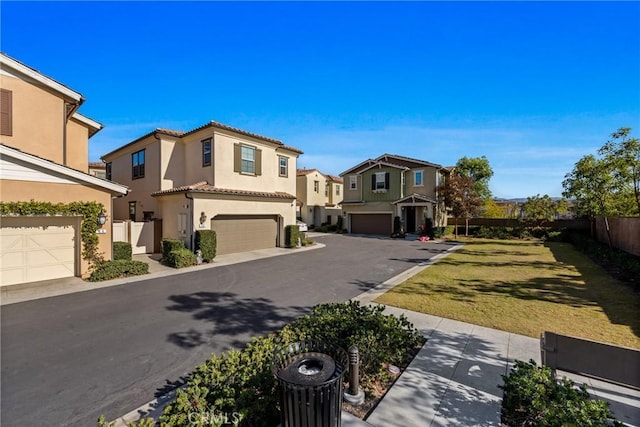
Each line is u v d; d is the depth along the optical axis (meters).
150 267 11.69
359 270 11.42
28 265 8.94
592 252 14.69
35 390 3.81
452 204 24.20
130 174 18.45
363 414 3.21
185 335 5.50
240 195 14.94
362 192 28.45
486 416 3.10
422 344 4.89
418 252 16.23
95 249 9.87
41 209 8.76
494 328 5.58
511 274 10.48
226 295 8.06
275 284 9.27
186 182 16.27
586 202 18.45
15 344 5.10
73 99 11.05
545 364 3.10
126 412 3.42
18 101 9.85
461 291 8.27
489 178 33.91
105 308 6.94
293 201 18.48
